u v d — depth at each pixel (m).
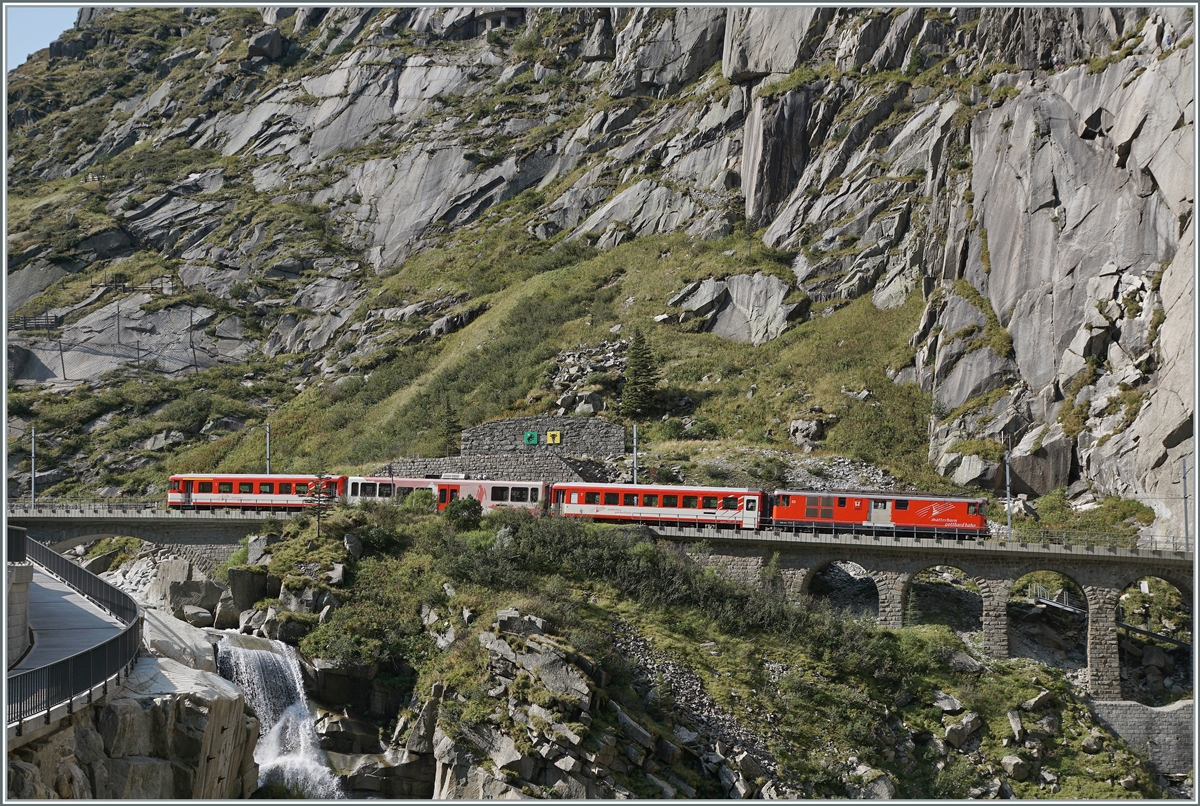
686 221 152.25
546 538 74.56
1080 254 101.00
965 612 76.62
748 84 159.88
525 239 169.25
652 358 114.88
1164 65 97.56
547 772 57.47
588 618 68.31
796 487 94.81
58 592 59.53
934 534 75.19
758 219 142.38
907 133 131.88
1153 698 70.69
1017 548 71.62
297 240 192.62
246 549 78.31
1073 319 99.69
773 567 74.50
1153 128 97.19
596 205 169.62
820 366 114.44
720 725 63.03
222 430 144.25
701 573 72.69
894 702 66.94
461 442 108.62
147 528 85.44
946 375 106.25
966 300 108.50
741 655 67.81
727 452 101.81
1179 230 93.94
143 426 147.00
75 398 158.38
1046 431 96.12
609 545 74.31
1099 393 95.50
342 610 69.00
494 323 140.25
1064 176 104.50
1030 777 64.12
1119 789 63.50
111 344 172.25
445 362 137.00
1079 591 80.75
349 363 150.00
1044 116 107.62
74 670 40.00
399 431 120.81
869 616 73.75
